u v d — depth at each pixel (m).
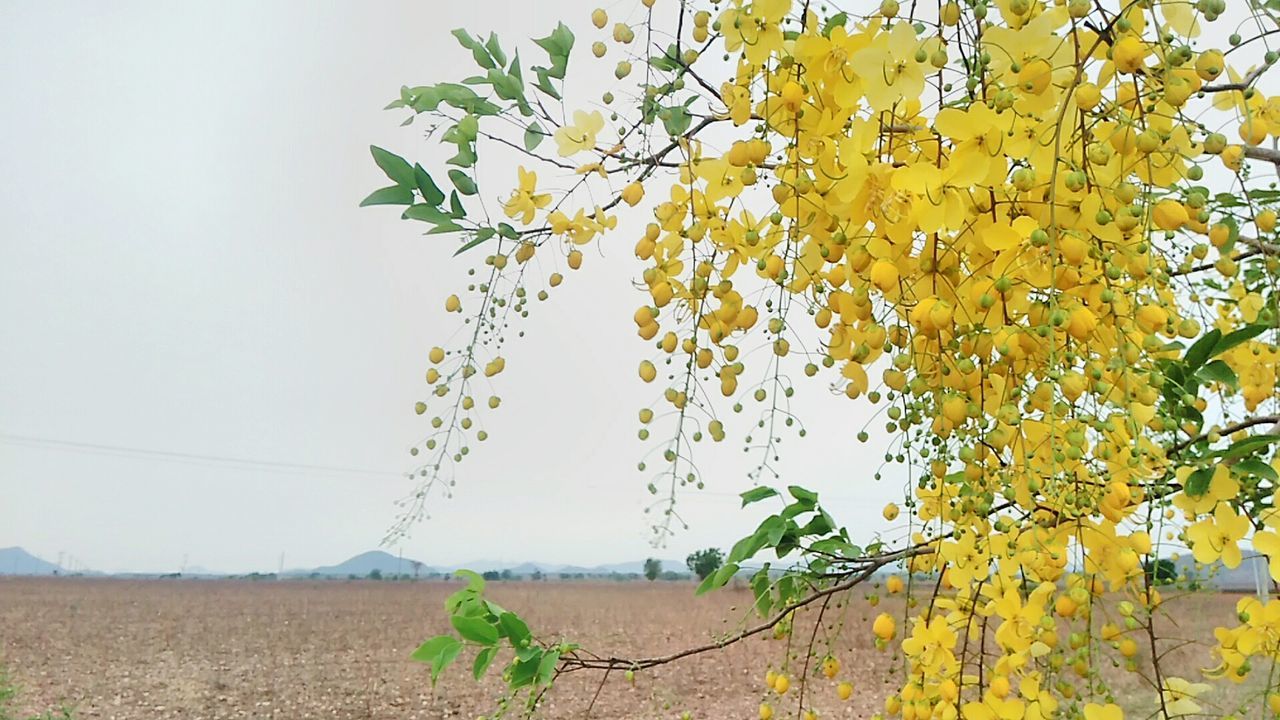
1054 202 0.67
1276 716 0.89
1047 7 0.74
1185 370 0.86
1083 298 0.77
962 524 0.90
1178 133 0.71
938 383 0.81
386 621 12.10
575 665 1.37
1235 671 0.91
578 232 0.98
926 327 0.71
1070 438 0.75
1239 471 0.83
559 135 0.99
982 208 0.75
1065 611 0.94
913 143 0.77
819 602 1.30
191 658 10.69
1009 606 0.95
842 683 1.19
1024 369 0.81
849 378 0.94
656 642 7.61
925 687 1.04
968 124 0.68
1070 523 0.90
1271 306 0.91
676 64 0.97
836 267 0.85
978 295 0.75
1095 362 0.79
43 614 12.65
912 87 0.71
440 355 1.06
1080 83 0.69
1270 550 0.81
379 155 0.93
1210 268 1.08
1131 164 0.72
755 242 0.83
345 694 9.30
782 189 0.77
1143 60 0.68
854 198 0.74
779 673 1.29
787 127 0.78
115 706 9.20
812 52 0.76
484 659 1.30
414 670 10.14
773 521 1.31
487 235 0.97
